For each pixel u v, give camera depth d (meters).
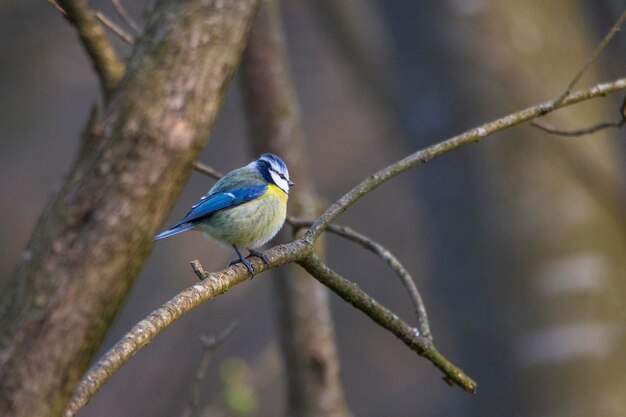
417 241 26.19
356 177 26.31
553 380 11.86
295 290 9.91
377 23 15.85
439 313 14.75
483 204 12.44
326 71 26.41
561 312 11.95
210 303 23.27
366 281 26.31
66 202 4.13
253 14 4.79
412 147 13.56
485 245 12.41
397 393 25.86
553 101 6.75
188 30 4.55
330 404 9.98
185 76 4.47
